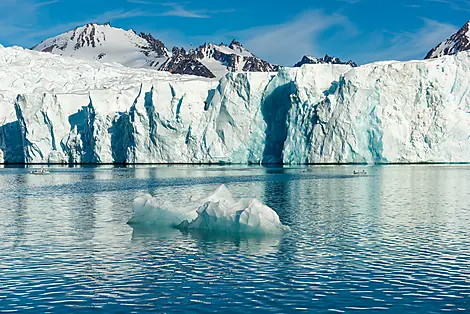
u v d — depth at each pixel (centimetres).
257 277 1734
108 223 2842
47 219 3011
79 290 1602
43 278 1730
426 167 8356
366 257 2008
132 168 8994
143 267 1867
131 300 1514
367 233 2511
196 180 6044
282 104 9338
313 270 1819
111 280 1706
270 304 1476
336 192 4544
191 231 2566
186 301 1503
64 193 4609
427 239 2359
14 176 7025
